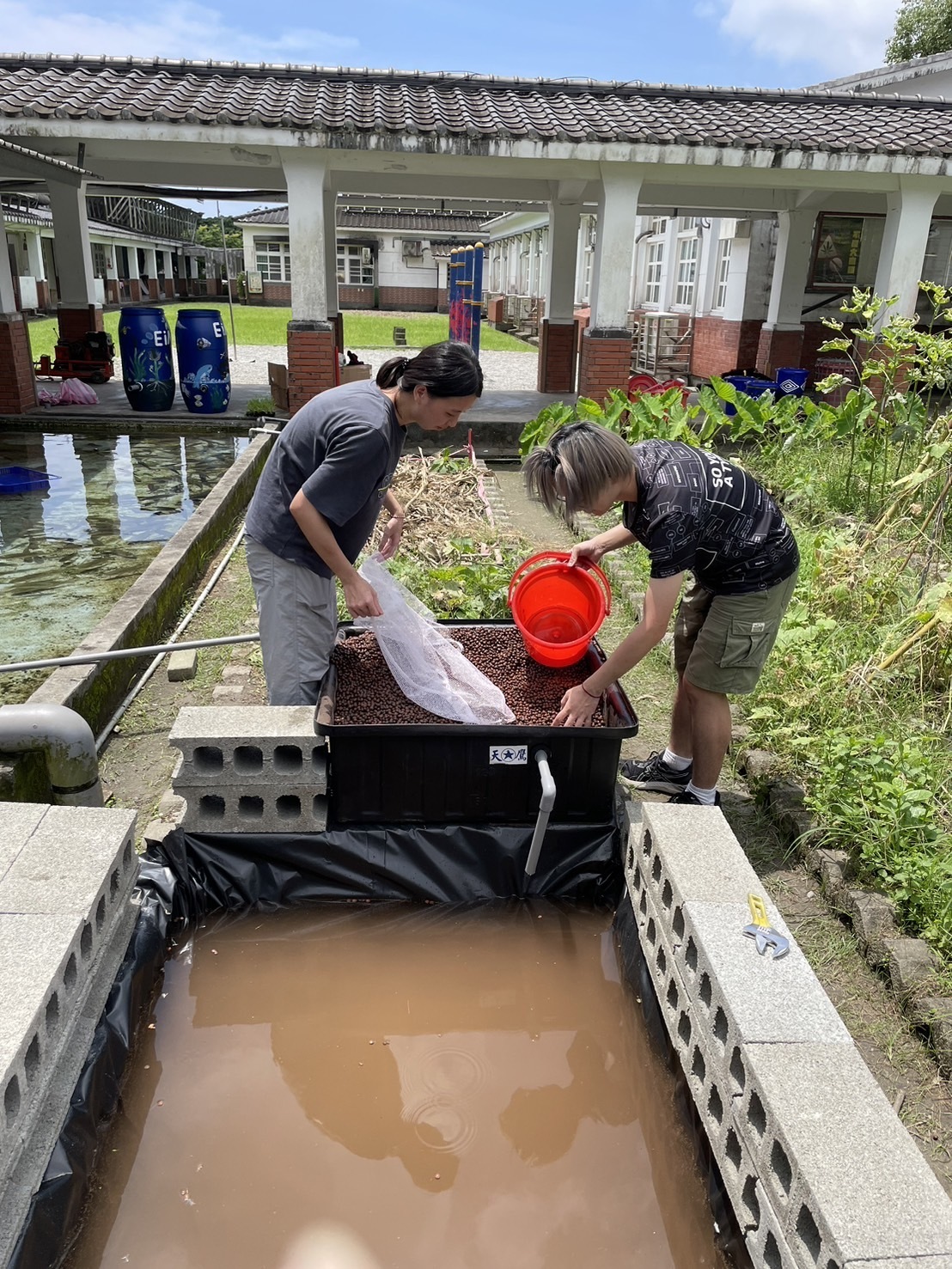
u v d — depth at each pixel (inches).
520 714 121.2
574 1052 98.8
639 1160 86.3
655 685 168.2
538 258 1081.4
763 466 296.2
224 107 346.6
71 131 330.0
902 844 112.3
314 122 334.3
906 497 222.2
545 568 133.2
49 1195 74.3
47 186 519.5
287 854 115.1
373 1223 78.2
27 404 441.7
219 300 1752.0
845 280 553.6
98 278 1318.9
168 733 148.7
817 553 200.4
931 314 571.5
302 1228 77.6
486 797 116.5
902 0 911.0
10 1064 68.4
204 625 195.2
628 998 105.2
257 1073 93.7
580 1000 105.8
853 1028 95.0
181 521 286.8
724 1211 77.7
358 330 1080.2
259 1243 76.3
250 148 367.9
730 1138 77.3
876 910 105.9
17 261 1138.7
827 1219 60.4
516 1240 77.5
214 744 109.3
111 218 1354.6
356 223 1473.9
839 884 111.2
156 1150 84.7
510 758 113.3
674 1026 91.3
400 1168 83.4
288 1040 98.3
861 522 238.1
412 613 124.1
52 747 114.5
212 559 243.0
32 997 74.9
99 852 94.5
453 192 487.5
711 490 105.0
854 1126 67.4
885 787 116.0
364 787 114.5
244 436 430.0
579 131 346.6
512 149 343.3
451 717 117.1
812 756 133.3
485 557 225.5
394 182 484.7
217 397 453.1
